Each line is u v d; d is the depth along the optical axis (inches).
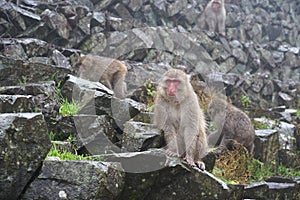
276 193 359.6
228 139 464.8
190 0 730.8
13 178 223.0
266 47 806.5
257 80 666.2
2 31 476.4
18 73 363.9
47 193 229.1
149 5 658.8
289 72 809.5
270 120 552.4
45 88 327.3
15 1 510.3
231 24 811.4
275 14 924.0
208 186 275.4
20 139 225.5
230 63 699.4
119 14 627.8
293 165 503.2
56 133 313.6
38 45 459.5
